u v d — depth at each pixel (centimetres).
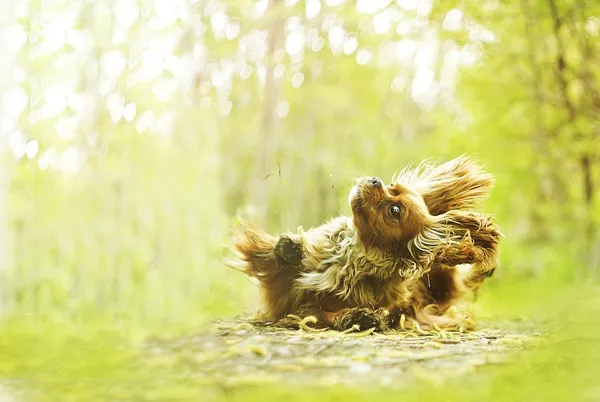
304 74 301
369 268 180
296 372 132
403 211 179
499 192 288
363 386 124
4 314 183
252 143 295
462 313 190
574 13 246
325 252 184
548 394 121
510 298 233
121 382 128
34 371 132
